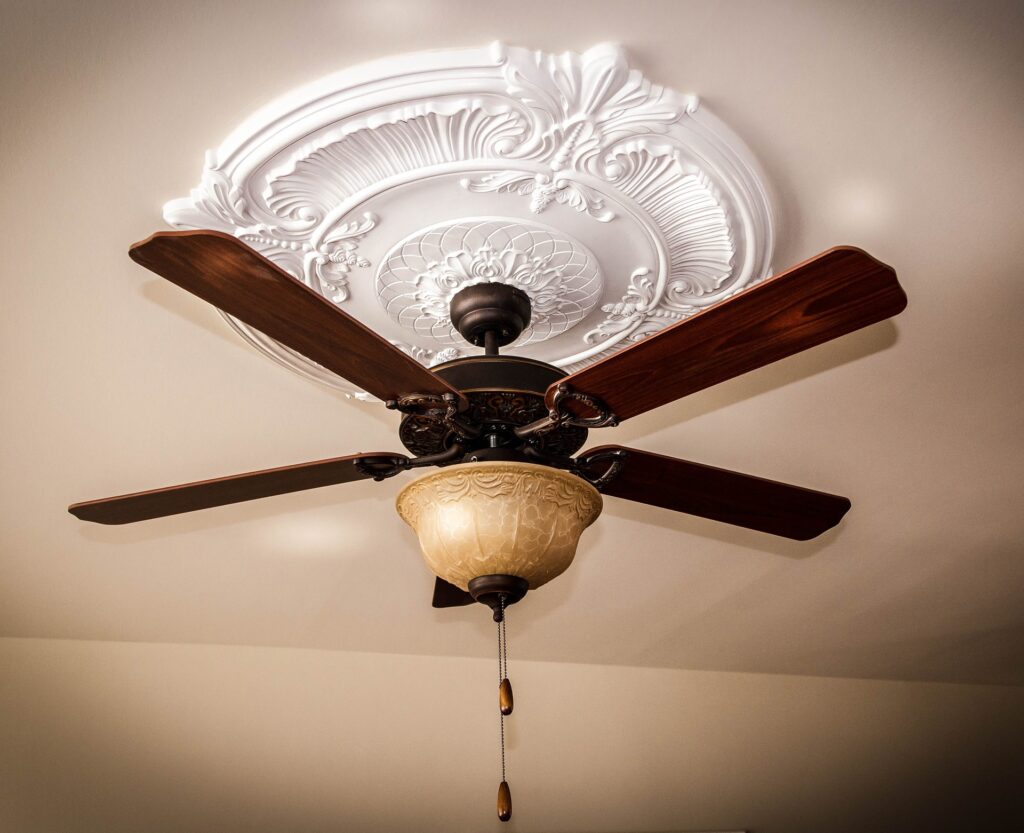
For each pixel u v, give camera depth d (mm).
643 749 3594
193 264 1144
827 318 1232
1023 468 2438
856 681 3791
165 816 3229
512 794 3496
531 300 1771
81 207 1615
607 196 1565
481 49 1363
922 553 2842
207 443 2252
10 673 3078
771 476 2480
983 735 3887
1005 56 1414
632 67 1409
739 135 1524
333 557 2727
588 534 2684
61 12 1304
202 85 1410
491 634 3256
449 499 1456
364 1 1298
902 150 1575
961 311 1928
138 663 3160
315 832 3363
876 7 1342
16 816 3041
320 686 3283
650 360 1308
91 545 2609
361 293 1771
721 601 3105
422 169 1504
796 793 3834
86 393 2074
